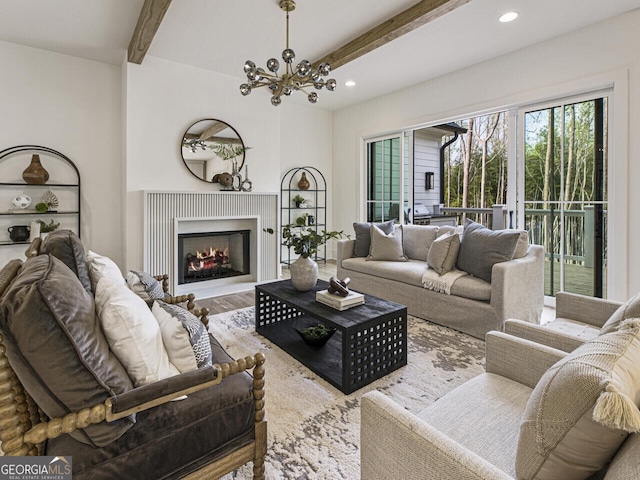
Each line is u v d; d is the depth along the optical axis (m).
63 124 3.80
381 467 0.92
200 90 4.22
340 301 2.34
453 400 1.23
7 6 2.86
